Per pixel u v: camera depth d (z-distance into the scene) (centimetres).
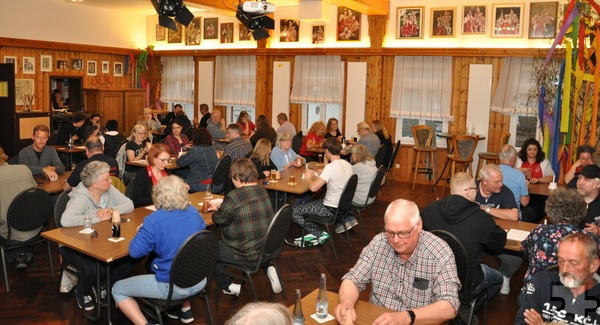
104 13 1252
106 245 357
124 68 1327
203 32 1275
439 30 989
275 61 1169
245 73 1212
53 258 538
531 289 261
